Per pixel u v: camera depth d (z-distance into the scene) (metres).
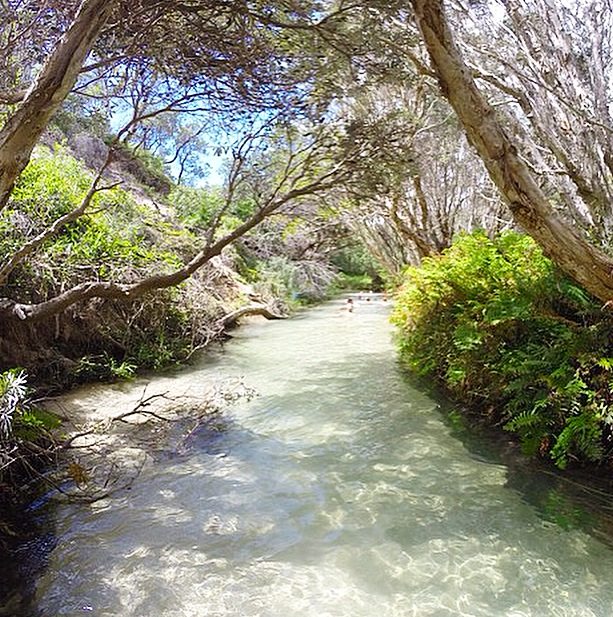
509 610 2.58
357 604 2.66
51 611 2.64
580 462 4.15
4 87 3.93
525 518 3.48
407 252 15.46
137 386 7.04
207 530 3.41
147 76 4.84
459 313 6.20
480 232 7.18
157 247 9.61
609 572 2.87
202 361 8.92
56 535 3.36
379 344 10.58
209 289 11.62
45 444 4.33
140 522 3.52
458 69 3.48
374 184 5.87
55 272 6.93
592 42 5.32
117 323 7.96
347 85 4.96
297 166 6.28
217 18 4.07
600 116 5.20
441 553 3.10
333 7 3.84
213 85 4.71
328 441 5.03
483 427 5.29
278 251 19.28
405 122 6.98
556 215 3.57
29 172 7.40
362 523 3.48
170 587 2.82
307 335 11.94
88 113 5.64
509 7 5.45
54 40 3.69
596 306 4.37
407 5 3.82
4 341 6.18
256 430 5.37
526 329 5.17
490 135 3.53
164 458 4.63
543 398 4.29
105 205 8.60
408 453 4.69
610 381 3.92
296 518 3.56
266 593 2.76
